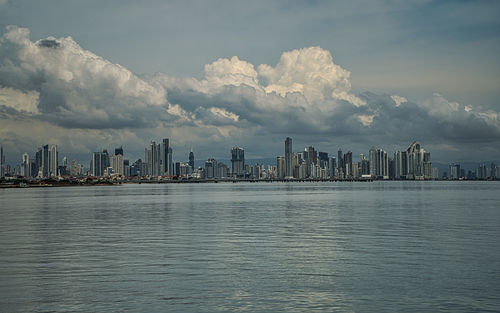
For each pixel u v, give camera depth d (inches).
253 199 6658.5
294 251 1840.6
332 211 4037.9
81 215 3730.3
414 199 6220.5
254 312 1083.3
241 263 1599.4
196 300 1171.3
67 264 1596.9
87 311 1093.8
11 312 1088.8
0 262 1636.3
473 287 1274.6
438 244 1994.3
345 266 1541.6
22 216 3641.7
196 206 4965.6
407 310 1092.5
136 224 2955.2
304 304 1137.4
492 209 4131.4
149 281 1354.6
